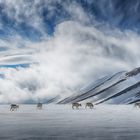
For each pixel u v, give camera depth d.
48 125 26.36
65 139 16.80
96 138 17.17
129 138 17.14
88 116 40.84
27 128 23.59
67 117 38.44
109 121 31.28
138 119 34.50
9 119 34.69
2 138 17.34
